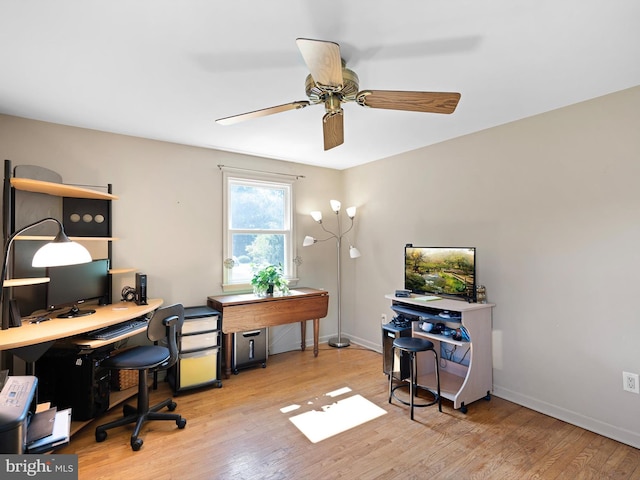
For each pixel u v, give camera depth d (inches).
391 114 102.0
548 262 99.0
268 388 118.0
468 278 111.4
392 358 113.0
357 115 102.8
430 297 121.8
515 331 106.5
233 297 135.5
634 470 74.6
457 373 122.7
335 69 54.4
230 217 147.2
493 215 112.7
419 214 138.3
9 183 87.0
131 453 81.0
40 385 91.1
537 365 101.3
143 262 124.3
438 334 113.0
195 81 81.1
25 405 45.6
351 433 90.0
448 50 68.0
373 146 136.3
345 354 154.2
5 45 65.6
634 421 83.2
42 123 106.5
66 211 108.7
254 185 153.6
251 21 58.9
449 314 109.5
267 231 156.6
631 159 83.7
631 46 66.3
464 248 112.8
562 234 96.1
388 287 152.8
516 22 59.2
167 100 91.8
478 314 106.3
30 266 96.2
